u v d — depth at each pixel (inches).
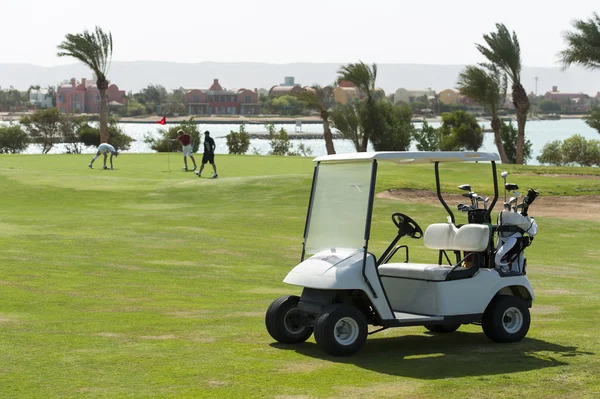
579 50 2338.8
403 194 1481.3
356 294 441.1
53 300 567.5
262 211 1283.2
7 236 886.4
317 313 435.5
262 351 434.6
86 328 480.4
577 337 491.2
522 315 475.5
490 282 466.0
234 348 440.1
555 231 1197.7
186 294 620.1
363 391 350.3
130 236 936.9
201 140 4677.7
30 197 1444.4
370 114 3476.9
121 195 1492.4
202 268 754.2
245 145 4067.4
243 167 2160.4
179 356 414.6
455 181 1669.5
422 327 531.8
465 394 347.6
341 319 420.8
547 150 4037.9
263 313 551.2
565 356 432.1
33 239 871.7
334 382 366.0
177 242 911.0
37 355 407.5
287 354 427.8
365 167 435.5
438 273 452.4
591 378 379.6
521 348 455.8
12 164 2145.7
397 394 346.0
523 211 503.2
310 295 445.7
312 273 427.5
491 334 468.1
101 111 3166.8
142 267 738.2
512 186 496.4
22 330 466.9
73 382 357.1
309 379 371.2
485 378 377.1
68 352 415.8
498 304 468.1
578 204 1459.2
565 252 1015.0
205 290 643.5
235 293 635.5
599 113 4414.4
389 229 1130.7
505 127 3966.5
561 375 385.1
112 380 362.0
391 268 471.8
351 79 3513.8
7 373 370.3
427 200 1443.2
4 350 416.2
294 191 1505.9
